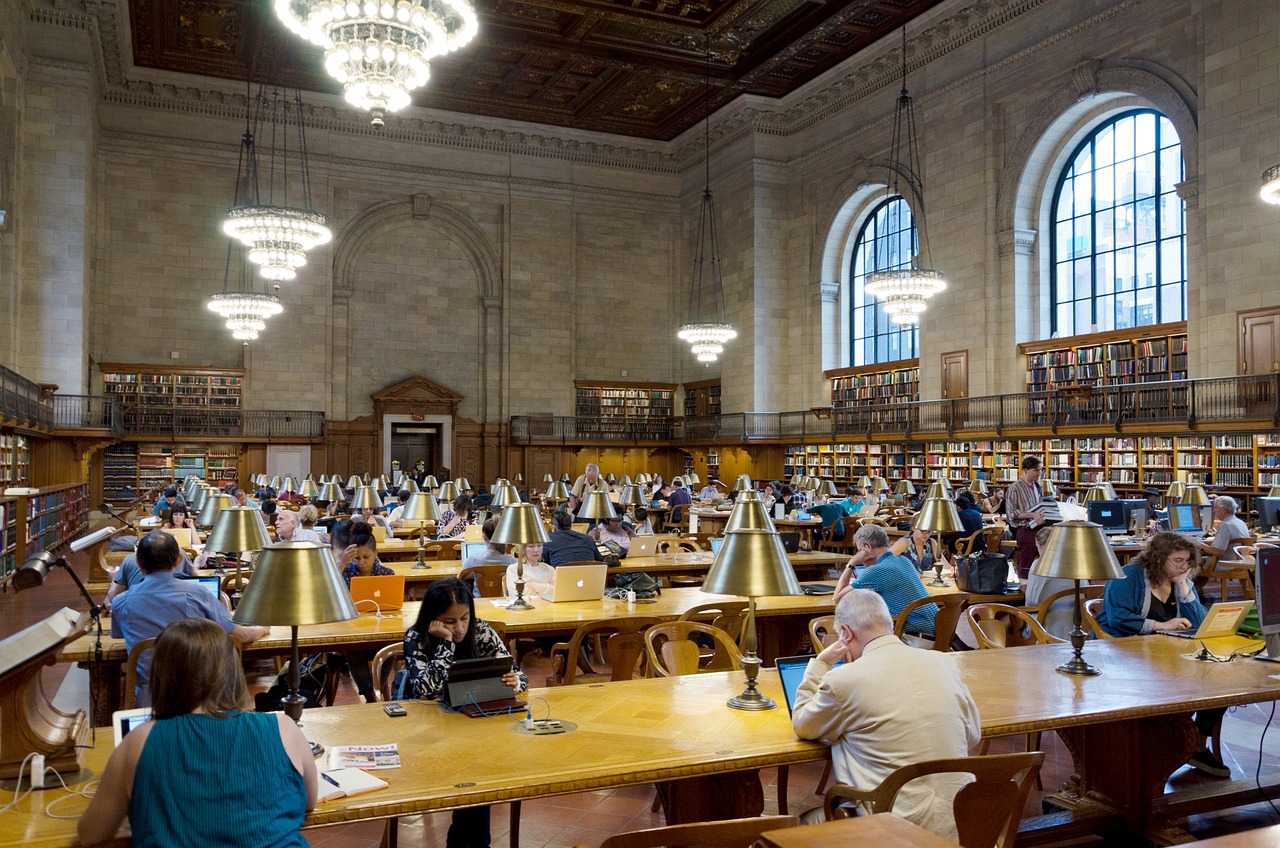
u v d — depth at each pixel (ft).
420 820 14.88
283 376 85.40
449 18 37.01
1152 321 59.82
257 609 10.26
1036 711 11.86
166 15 69.62
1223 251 52.21
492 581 23.62
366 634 17.29
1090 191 64.34
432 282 91.97
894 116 76.69
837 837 6.53
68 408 64.39
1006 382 66.95
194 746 8.00
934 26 69.87
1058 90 63.00
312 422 85.66
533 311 94.48
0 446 46.93
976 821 9.30
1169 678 13.61
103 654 16.06
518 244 94.22
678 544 34.78
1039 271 66.69
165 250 82.23
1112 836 14.03
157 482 80.84
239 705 8.48
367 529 20.66
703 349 81.61
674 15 70.74
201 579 18.15
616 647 16.93
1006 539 40.96
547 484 81.71
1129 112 61.46
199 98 82.53
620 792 15.90
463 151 92.58
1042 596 21.49
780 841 6.50
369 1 34.12
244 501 39.93
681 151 97.76
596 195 97.25
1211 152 52.90
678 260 98.78
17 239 60.44
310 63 78.33
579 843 13.78
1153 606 17.51
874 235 83.10
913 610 18.94
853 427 79.36
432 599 12.77
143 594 15.29
